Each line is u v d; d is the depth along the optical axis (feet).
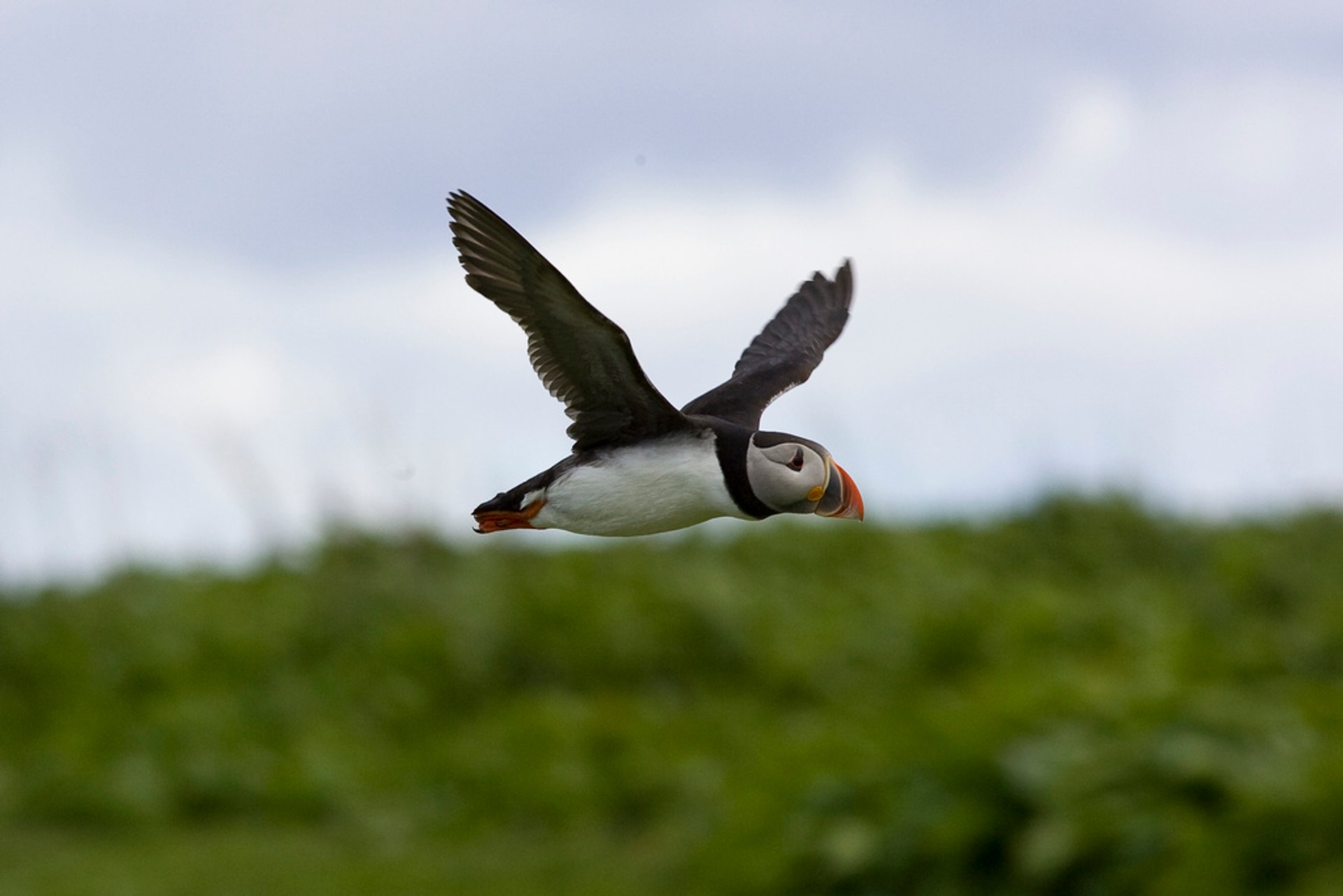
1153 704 34.53
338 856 39.01
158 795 42.65
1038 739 34.22
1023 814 32.91
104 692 49.26
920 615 50.39
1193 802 32.09
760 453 29.78
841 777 35.45
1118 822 31.63
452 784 42.57
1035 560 58.54
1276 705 35.06
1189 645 46.06
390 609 52.75
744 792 36.94
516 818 41.01
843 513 30.55
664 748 42.37
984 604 50.60
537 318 27.27
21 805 42.96
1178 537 59.00
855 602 53.42
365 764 44.24
